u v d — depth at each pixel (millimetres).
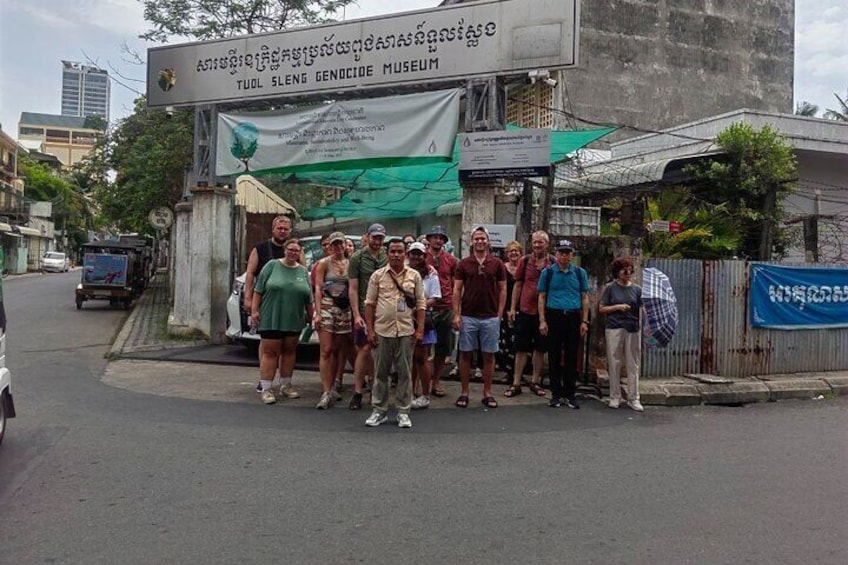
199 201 12297
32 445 6031
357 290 7531
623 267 8062
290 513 4602
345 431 6746
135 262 23609
